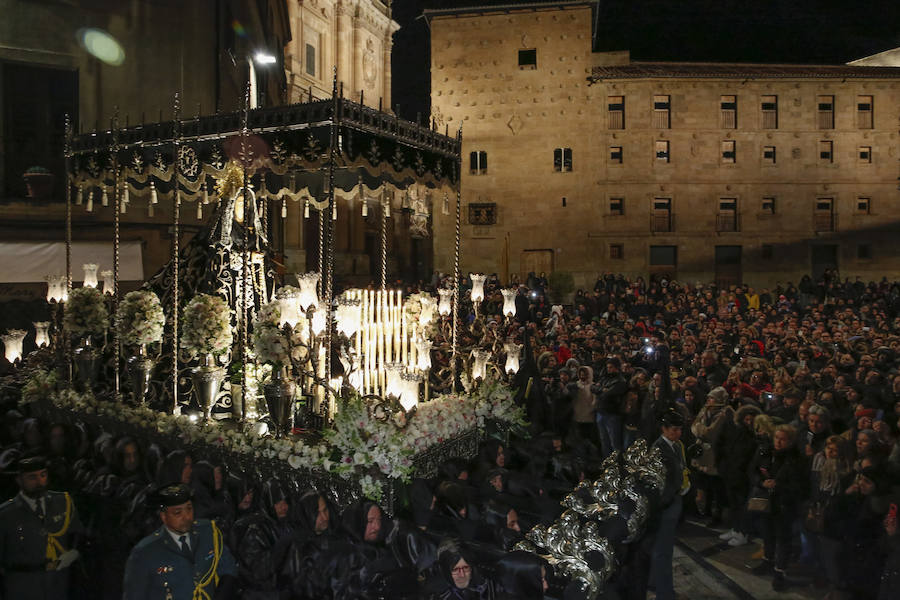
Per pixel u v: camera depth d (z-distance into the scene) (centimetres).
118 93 1562
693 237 3522
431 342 889
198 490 632
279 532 575
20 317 1431
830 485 657
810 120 3512
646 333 1700
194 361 866
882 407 870
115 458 713
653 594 682
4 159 1487
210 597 441
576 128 3534
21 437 793
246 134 791
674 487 603
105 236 1504
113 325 888
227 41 1761
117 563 620
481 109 3597
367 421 623
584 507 531
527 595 485
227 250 909
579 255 3534
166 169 877
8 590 520
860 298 2753
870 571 614
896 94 3506
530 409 1017
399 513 631
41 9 1491
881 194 3534
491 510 621
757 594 688
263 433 709
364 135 771
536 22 3547
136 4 1568
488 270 3588
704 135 3516
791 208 3525
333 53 3519
